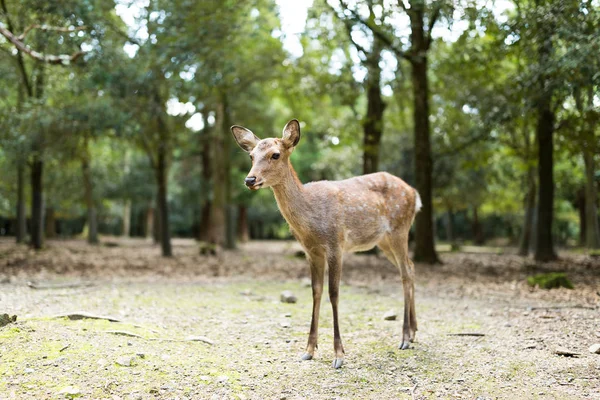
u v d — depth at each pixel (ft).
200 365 14.12
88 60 35.70
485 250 75.25
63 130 40.16
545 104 32.96
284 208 15.25
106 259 49.78
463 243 103.19
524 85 32.19
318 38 45.55
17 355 13.67
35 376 12.53
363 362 14.92
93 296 25.03
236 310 22.65
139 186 93.09
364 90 52.65
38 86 48.01
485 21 30.19
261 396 12.19
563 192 73.10
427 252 44.55
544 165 43.47
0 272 33.73
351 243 16.14
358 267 42.65
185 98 43.11
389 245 17.62
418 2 33.47
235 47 44.57
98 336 15.76
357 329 19.33
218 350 15.79
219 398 11.97
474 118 46.50
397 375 13.78
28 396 11.53
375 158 52.80
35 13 36.78
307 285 31.24
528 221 59.62
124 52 38.58
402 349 16.31
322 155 96.63
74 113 39.14
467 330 18.85
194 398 11.94
